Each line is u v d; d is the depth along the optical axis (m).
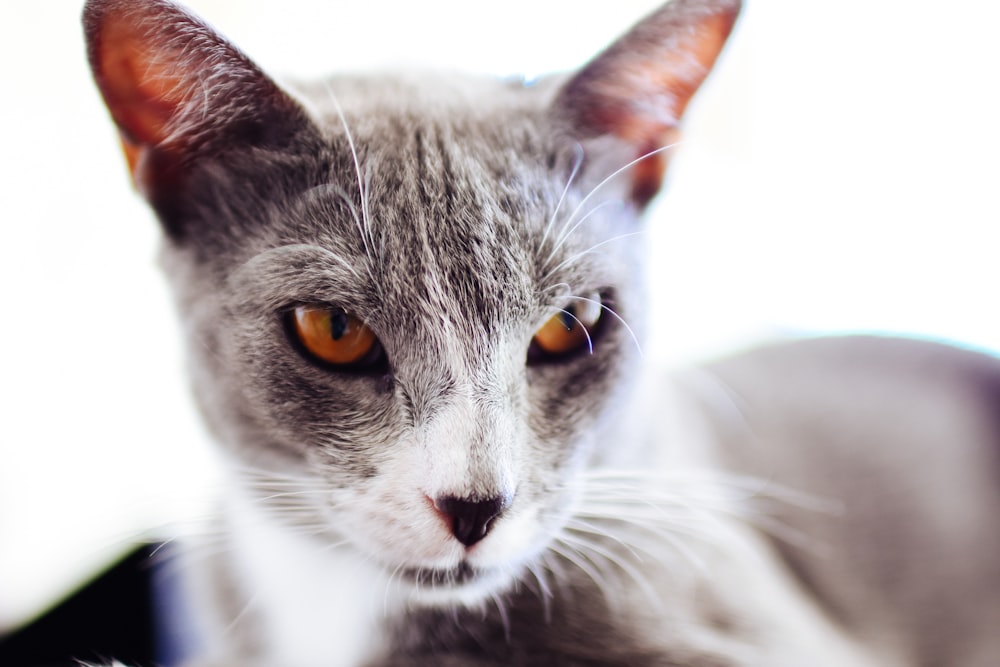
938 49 0.37
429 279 0.26
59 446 0.34
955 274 0.39
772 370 0.39
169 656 0.33
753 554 0.31
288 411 0.27
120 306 0.35
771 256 0.42
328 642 0.30
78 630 0.33
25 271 0.34
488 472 0.25
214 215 0.27
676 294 0.41
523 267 0.27
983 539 0.35
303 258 0.26
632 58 0.28
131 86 0.27
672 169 0.30
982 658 0.34
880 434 0.37
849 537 0.35
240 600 0.30
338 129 0.27
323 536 0.28
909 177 0.39
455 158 0.27
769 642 0.28
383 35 0.37
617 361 0.29
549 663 0.28
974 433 0.37
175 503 0.30
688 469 0.31
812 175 0.40
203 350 0.28
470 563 0.26
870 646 0.33
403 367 0.26
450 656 0.28
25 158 0.34
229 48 0.26
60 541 0.34
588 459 0.29
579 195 0.28
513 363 0.27
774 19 0.39
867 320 0.41
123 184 0.35
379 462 0.26
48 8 0.33
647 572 0.29
